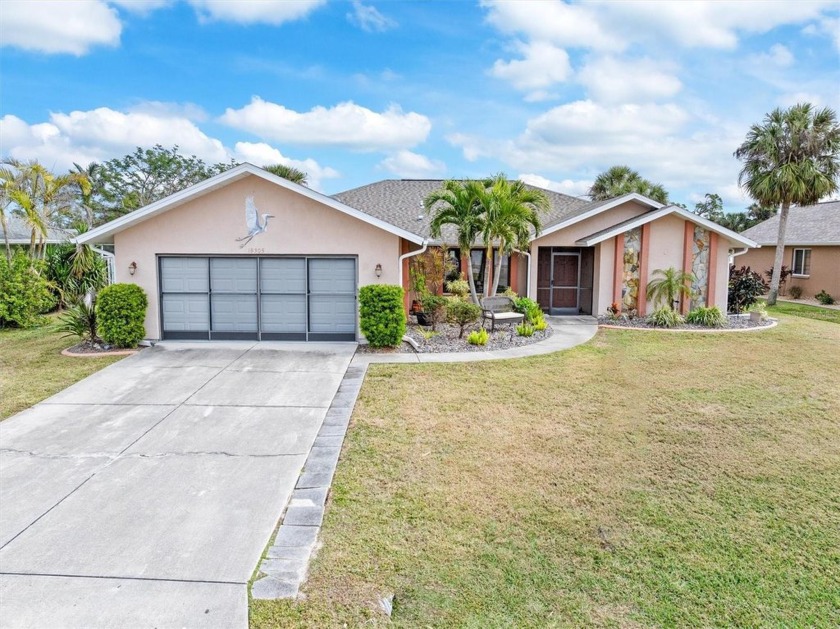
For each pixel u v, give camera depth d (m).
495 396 9.34
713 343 14.21
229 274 13.60
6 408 8.62
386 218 20.31
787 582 4.45
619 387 9.95
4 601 4.09
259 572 4.48
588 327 16.59
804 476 6.36
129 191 47.72
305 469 6.47
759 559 4.75
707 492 5.95
